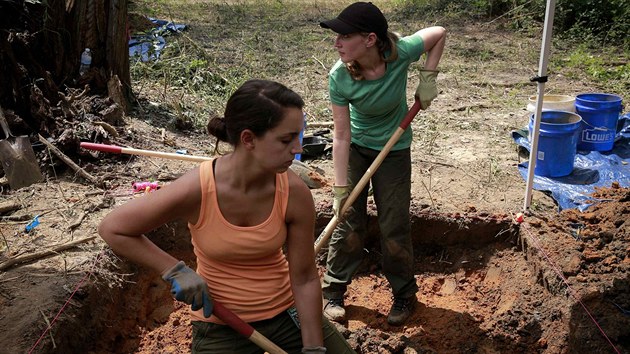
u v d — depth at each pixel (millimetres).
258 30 11648
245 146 2486
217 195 2570
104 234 2590
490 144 6879
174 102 6969
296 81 8961
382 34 3631
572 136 5906
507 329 4473
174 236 5152
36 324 3680
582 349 4051
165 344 4367
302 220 2697
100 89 6688
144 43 9188
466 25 12367
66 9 6438
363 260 5309
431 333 4508
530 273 4809
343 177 3951
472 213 5258
